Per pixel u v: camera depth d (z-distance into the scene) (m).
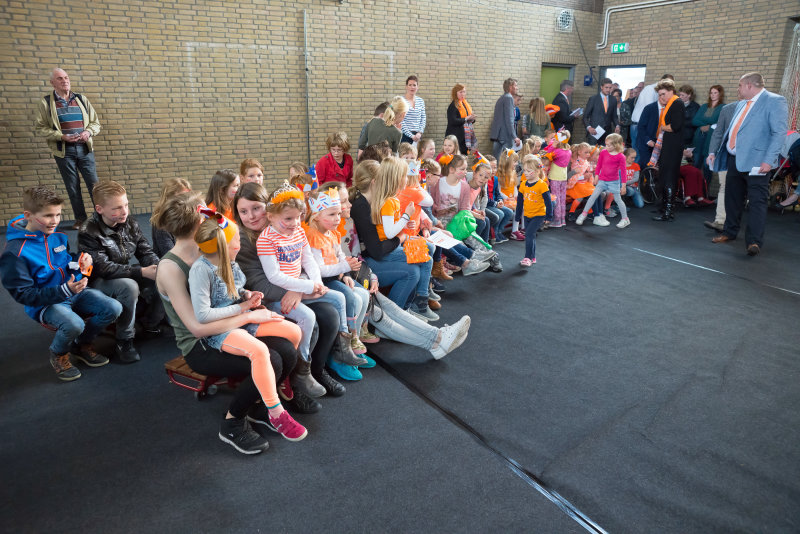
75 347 3.16
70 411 2.71
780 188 7.73
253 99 7.59
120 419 2.64
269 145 7.89
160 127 7.04
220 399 2.85
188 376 2.72
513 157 6.24
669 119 7.01
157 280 2.34
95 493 2.14
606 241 6.14
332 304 2.87
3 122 6.16
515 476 2.27
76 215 6.40
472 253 4.74
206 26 7.01
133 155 6.95
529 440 2.52
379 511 2.06
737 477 2.29
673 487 2.22
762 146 5.38
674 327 3.83
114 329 3.34
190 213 2.27
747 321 3.94
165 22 6.74
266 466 2.31
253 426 2.62
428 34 8.84
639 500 2.14
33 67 6.16
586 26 10.61
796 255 5.62
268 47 7.50
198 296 2.26
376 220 3.31
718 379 3.11
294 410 2.72
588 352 3.44
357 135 8.60
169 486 2.18
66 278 2.98
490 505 2.10
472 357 3.35
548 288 4.61
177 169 7.29
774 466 2.37
